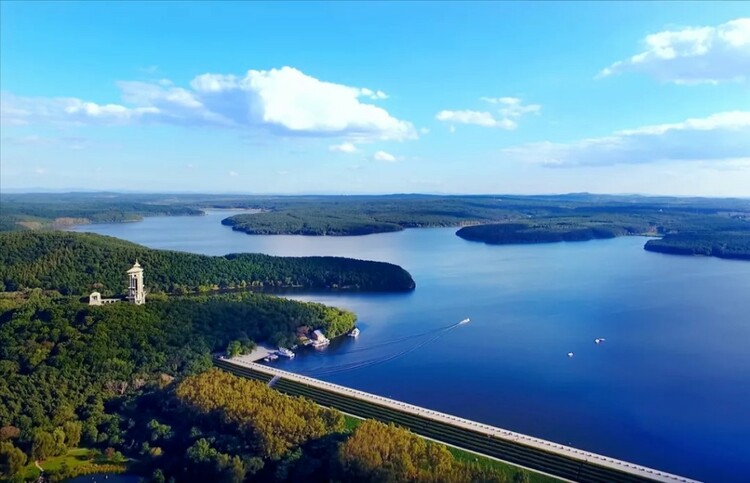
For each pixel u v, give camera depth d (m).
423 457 152.50
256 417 171.88
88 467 169.75
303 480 152.75
